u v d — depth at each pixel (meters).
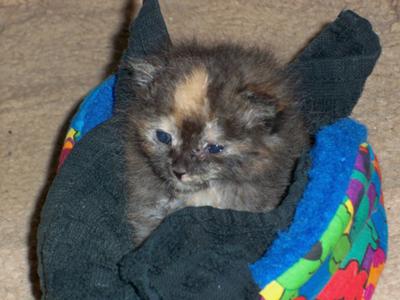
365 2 0.69
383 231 0.48
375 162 0.48
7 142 0.60
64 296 0.43
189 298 0.40
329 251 0.42
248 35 0.67
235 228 0.42
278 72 0.48
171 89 0.45
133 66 0.47
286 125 0.47
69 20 0.70
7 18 0.71
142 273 0.39
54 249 0.44
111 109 0.53
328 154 0.45
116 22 0.70
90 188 0.47
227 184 0.47
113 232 0.46
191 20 0.69
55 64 0.67
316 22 0.68
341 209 0.43
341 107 0.49
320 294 0.44
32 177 0.57
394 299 0.48
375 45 0.48
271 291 0.41
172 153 0.45
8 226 0.54
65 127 0.61
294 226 0.42
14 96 0.64
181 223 0.41
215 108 0.44
